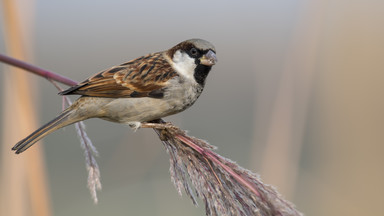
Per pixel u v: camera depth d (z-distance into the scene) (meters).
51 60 22.92
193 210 8.33
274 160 7.34
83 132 6.34
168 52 7.72
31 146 6.80
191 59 7.51
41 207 6.73
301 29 7.73
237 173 5.33
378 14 9.20
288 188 7.31
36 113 7.12
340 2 9.20
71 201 10.84
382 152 9.09
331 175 9.30
